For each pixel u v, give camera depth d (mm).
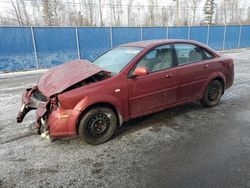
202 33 18547
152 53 4055
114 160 3127
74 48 13109
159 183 2625
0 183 2711
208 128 4020
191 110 4906
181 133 3861
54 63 12664
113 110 3666
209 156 3133
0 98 6375
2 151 3436
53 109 3293
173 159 3096
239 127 4027
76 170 2928
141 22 34625
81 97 3291
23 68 11812
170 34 16797
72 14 29984
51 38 12281
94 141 3527
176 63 4289
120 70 3740
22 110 3803
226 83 5160
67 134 3336
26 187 2635
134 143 3580
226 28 19750
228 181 2613
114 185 2619
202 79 4652
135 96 3785
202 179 2662
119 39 14609
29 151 3422
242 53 17297
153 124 4250
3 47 11094
